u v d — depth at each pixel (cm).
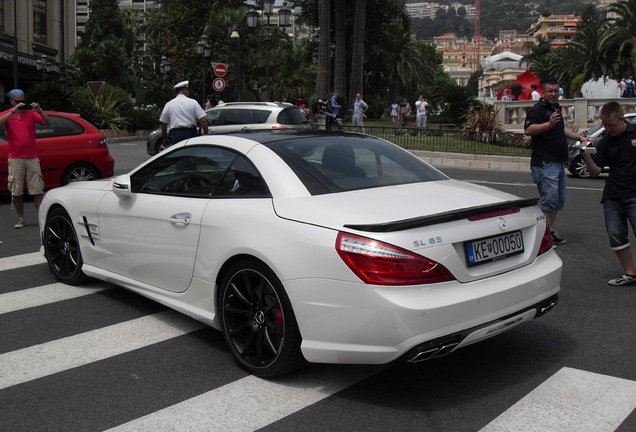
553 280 398
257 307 393
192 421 339
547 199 753
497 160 1905
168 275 465
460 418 340
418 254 335
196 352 439
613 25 4756
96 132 1161
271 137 455
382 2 5075
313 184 398
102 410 353
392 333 329
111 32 7881
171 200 466
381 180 424
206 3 4925
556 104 742
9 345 454
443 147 2067
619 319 505
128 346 451
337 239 346
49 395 373
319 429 330
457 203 384
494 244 372
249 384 385
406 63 6241
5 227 887
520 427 328
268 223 381
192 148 475
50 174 1091
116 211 516
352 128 2277
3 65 3472
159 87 3856
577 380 388
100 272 548
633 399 360
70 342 459
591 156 612
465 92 2920
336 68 4247
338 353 346
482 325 350
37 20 4078
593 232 852
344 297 339
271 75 3831
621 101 2870
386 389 377
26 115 862
